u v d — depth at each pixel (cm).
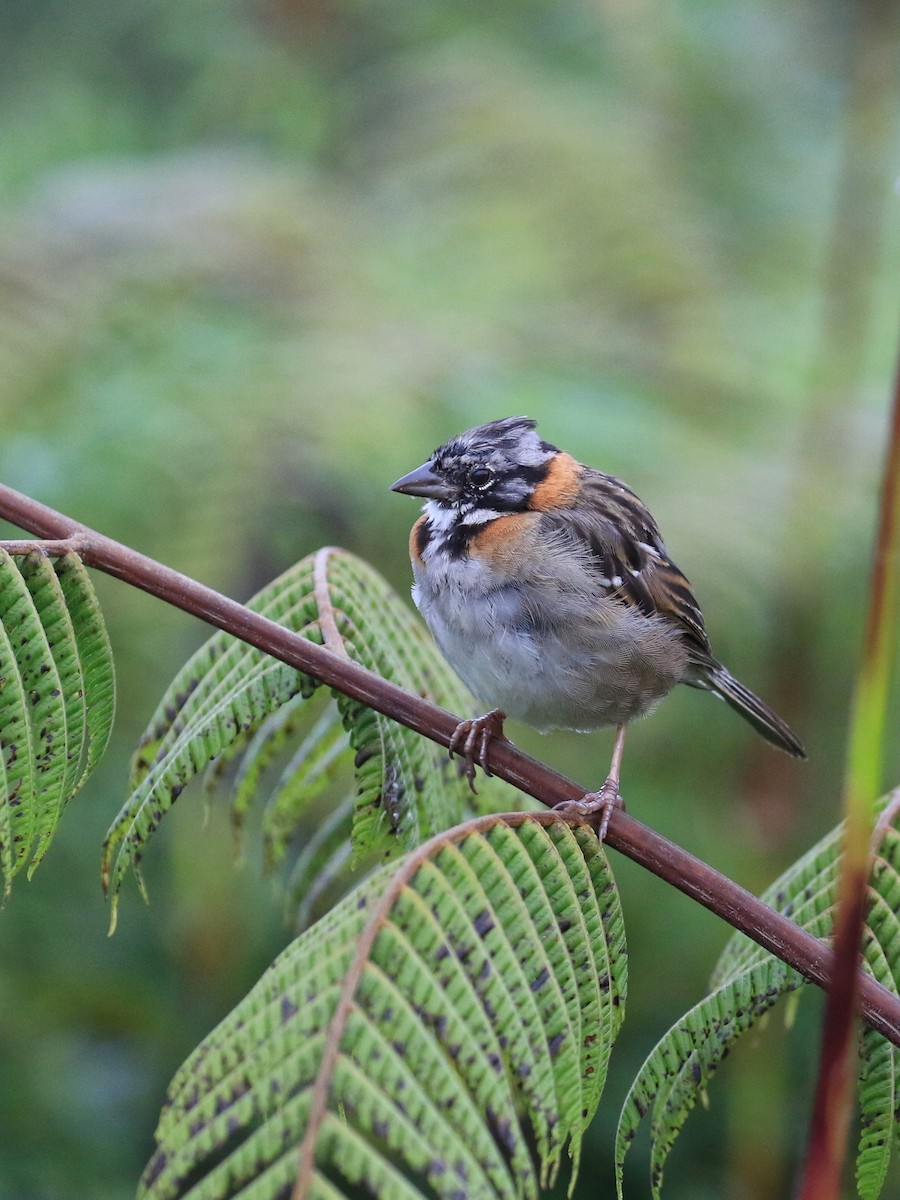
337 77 1548
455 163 1297
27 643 449
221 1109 342
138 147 1522
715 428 1132
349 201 1327
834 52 1459
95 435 1020
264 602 555
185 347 1094
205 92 1529
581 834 436
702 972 1124
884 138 1213
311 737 604
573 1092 388
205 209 1223
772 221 1396
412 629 604
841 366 1171
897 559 341
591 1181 1104
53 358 1078
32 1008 1123
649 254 1236
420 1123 338
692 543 973
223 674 530
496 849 408
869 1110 456
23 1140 1048
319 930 378
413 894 378
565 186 1274
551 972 392
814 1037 1106
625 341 1187
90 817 1160
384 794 516
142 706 1061
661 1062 458
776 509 1023
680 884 459
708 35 1469
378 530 1098
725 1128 1126
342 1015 349
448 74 1370
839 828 529
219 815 1105
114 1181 1048
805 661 1076
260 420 1028
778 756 1096
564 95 1376
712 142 1444
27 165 1462
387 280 1209
